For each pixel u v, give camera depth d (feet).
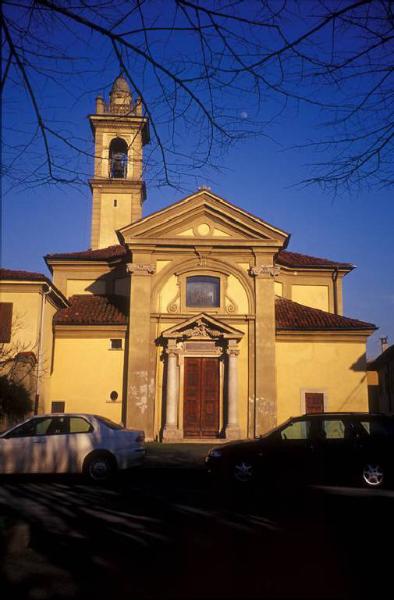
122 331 79.25
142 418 74.95
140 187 104.78
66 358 78.69
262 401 75.66
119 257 89.86
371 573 20.63
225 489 41.81
